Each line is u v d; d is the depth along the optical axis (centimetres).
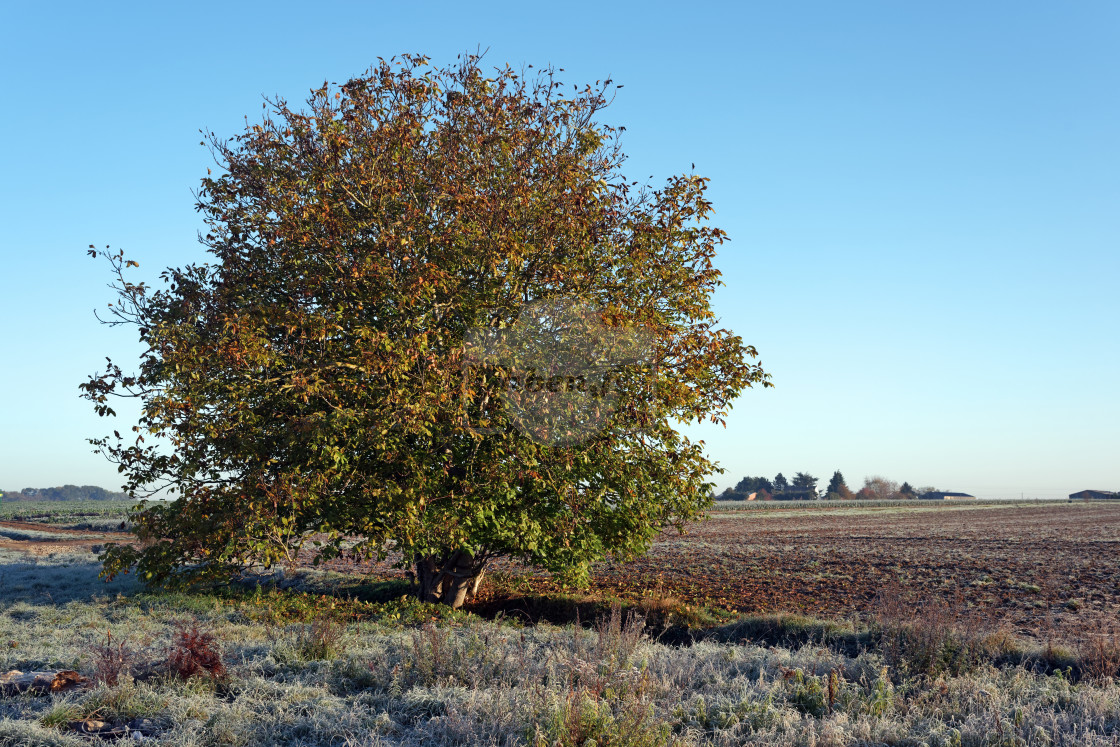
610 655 828
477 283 1495
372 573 2158
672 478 1535
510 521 1486
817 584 2073
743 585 2056
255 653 889
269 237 1461
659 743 575
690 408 1568
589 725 584
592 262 1529
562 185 1476
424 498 1392
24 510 7994
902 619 1009
